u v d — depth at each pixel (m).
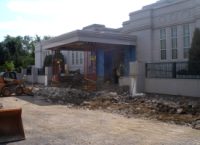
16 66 67.62
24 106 18.25
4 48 68.38
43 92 26.52
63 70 41.25
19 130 9.70
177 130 10.73
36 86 34.78
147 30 29.64
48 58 43.16
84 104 18.31
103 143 9.05
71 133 10.42
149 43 29.42
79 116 13.96
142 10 30.22
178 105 15.46
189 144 8.83
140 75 22.98
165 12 28.00
